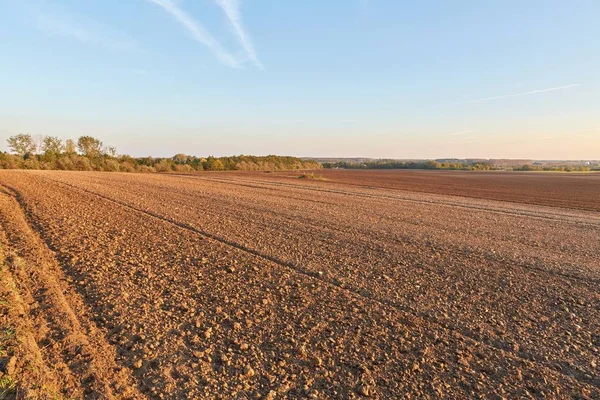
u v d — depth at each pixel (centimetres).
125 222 1120
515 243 1052
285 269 719
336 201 2020
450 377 388
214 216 1312
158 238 931
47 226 982
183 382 361
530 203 2397
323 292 606
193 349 419
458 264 801
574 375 401
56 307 489
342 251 877
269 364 398
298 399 347
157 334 445
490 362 420
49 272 627
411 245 966
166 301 543
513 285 677
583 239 1163
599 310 575
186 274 665
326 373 386
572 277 738
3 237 827
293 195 2275
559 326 516
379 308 553
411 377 386
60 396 322
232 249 852
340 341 451
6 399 296
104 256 744
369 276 696
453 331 489
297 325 488
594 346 464
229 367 390
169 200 1730
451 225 1333
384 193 2767
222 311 519
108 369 371
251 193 2291
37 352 375
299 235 1038
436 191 3209
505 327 507
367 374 387
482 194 3028
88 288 570
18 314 448
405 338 466
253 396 346
